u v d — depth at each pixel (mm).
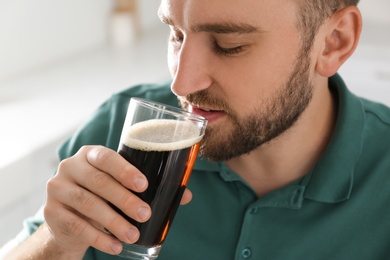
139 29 2141
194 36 640
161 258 766
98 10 1957
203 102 661
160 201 591
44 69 1728
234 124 670
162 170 584
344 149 743
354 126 754
